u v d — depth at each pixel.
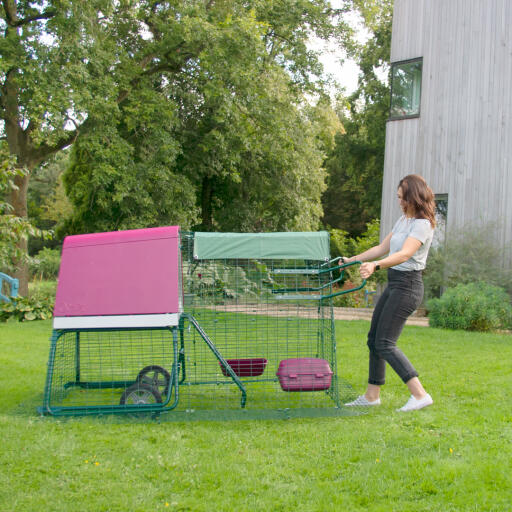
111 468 3.42
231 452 3.68
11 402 4.95
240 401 4.89
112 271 4.64
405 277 4.57
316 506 2.94
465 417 4.31
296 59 17.38
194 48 15.55
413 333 8.86
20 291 15.64
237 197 22.47
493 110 11.78
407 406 4.59
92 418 4.46
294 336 5.75
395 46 13.66
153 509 2.91
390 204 13.62
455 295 9.80
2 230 11.34
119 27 15.88
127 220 16.36
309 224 22.73
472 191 12.07
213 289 5.04
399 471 3.30
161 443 3.86
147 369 5.00
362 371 6.17
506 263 11.36
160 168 15.59
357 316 12.29
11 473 3.36
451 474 3.24
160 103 15.46
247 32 14.83
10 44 12.79
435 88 12.81
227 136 17.52
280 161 19.03
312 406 4.79
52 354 4.63
